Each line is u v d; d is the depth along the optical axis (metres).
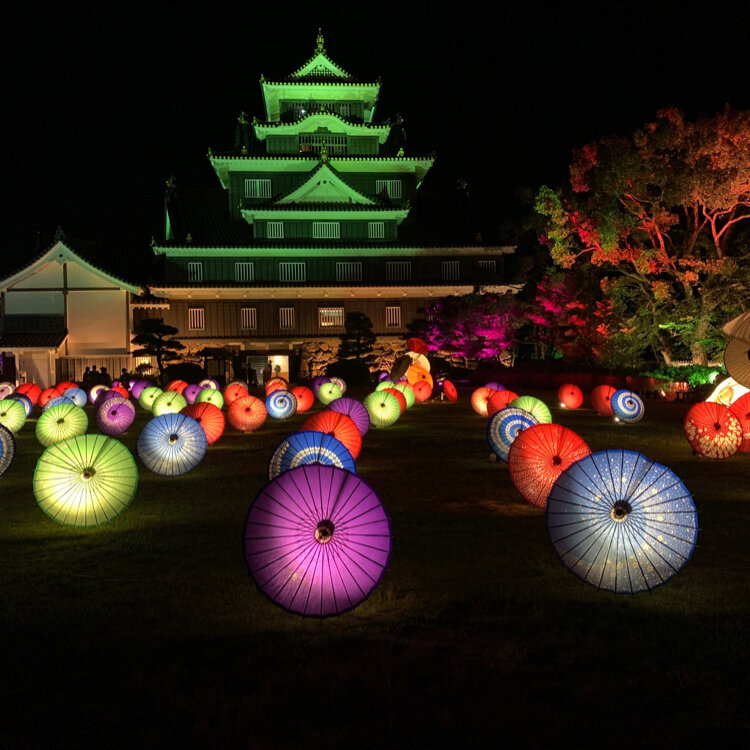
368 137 66.88
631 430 23.73
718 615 7.00
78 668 6.01
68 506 10.92
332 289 63.19
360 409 20.17
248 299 62.75
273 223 63.06
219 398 27.69
